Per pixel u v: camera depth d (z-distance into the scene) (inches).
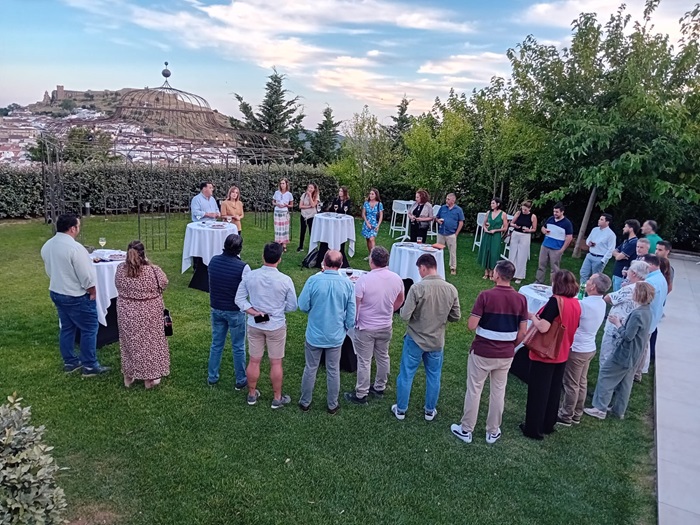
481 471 149.6
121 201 592.1
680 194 392.8
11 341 218.5
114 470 139.6
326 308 164.4
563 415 180.4
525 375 213.3
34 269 334.6
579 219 535.8
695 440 170.1
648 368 233.8
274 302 166.6
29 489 88.8
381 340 183.6
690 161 404.2
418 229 381.7
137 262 173.2
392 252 303.9
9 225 482.0
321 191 703.1
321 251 378.0
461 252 473.7
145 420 164.7
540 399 165.5
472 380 160.7
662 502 137.3
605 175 394.3
